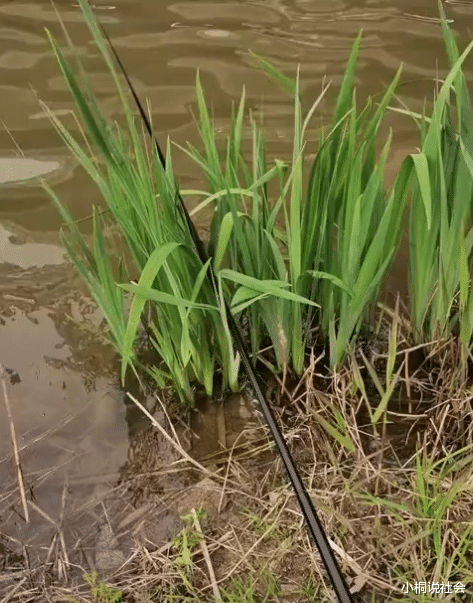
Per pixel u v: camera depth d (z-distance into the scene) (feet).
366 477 3.75
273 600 3.36
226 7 7.44
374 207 4.05
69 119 6.04
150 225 3.57
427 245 4.02
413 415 4.05
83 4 3.18
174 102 6.21
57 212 5.32
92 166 3.67
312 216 3.80
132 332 3.36
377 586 3.36
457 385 4.13
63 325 4.65
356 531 3.55
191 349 3.84
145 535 3.62
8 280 4.90
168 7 7.40
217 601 3.33
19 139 5.88
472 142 3.74
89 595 3.39
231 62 6.66
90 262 4.09
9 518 3.71
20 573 3.49
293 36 7.00
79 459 3.95
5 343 4.53
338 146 3.87
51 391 4.28
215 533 3.62
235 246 4.09
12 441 3.85
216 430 4.09
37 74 6.50
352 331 4.40
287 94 6.26
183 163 5.63
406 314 4.61
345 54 6.72
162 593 3.40
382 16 7.25
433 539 3.49
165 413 4.13
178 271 3.76
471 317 3.83
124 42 6.89
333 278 3.73
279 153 5.66
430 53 6.69
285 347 4.15
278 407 4.18
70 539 3.62
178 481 3.84
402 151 5.71
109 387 4.30
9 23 7.09
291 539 3.53
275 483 3.80
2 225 5.23
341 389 4.17
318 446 3.95
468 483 3.60
